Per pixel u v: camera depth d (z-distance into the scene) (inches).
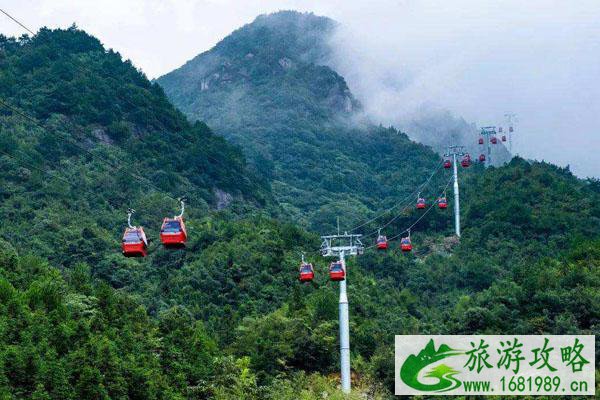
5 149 4188.0
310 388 2367.1
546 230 3934.5
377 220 4734.3
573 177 4864.7
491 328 2628.0
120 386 1811.0
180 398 1991.9
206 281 3144.7
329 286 3235.7
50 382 1701.5
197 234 3659.0
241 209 4877.0
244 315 2942.9
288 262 3341.5
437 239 4288.9
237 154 5605.3
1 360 1694.1
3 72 5147.6
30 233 3575.3
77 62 5438.0
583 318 2583.7
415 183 7027.6
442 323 3041.3
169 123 5364.2
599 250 3105.3
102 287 2378.2
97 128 4832.7
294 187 6535.4
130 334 2102.6
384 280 3816.4
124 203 4232.3
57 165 4360.2
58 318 2020.2
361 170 7347.4
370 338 2753.4
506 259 3782.0
